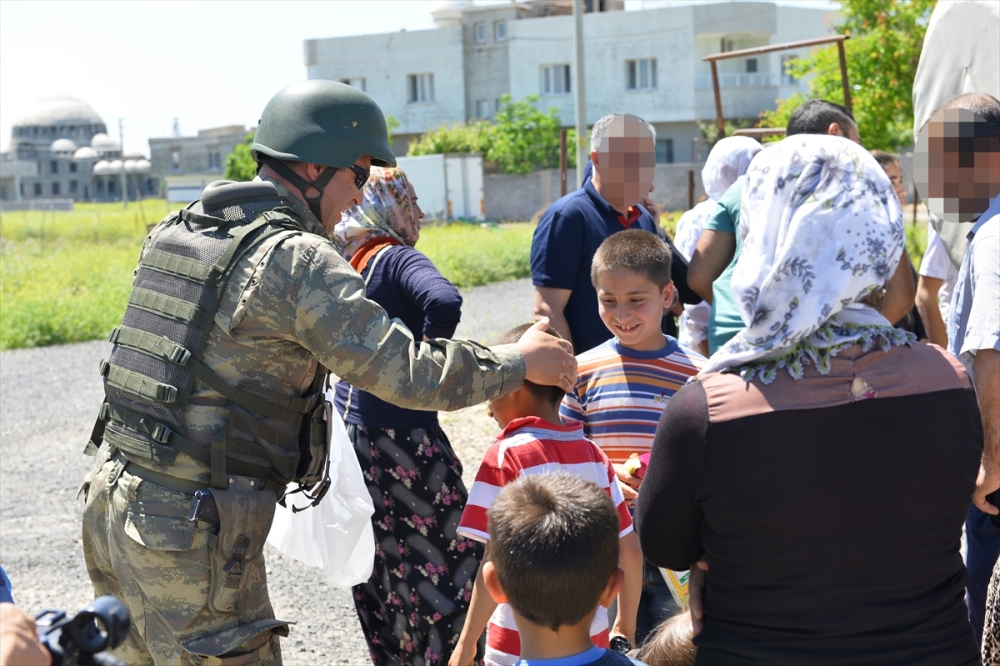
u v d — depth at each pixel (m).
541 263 3.66
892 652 1.70
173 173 67.06
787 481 1.69
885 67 15.17
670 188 35.09
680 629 2.27
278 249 2.34
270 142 2.54
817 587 1.70
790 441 1.69
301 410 2.48
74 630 1.40
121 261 21.75
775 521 1.70
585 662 1.81
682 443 1.76
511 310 13.38
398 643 3.42
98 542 2.54
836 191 1.72
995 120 2.57
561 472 1.96
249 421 2.38
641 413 2.92
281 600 4.46
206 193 2.44
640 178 3.59
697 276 3.79
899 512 1.69
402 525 3.30
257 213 2.44
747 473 1.70
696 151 41.28
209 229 2.42
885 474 1.68
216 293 2.35
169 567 2.34
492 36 44.06
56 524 5.61
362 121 2.58
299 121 2.53
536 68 43.09
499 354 2.47
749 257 1.76
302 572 4.80
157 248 2.47
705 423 1.73
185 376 2.36
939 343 4.07
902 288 3.87
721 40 41.12
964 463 1.72
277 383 2.42
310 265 2.33
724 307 3.59
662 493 1.79
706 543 1.81
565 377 2.57
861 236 1.70
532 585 1.78
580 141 12.87
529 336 2.56
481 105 45.12
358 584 3.40
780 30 41.66
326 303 2.31
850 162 1.75
